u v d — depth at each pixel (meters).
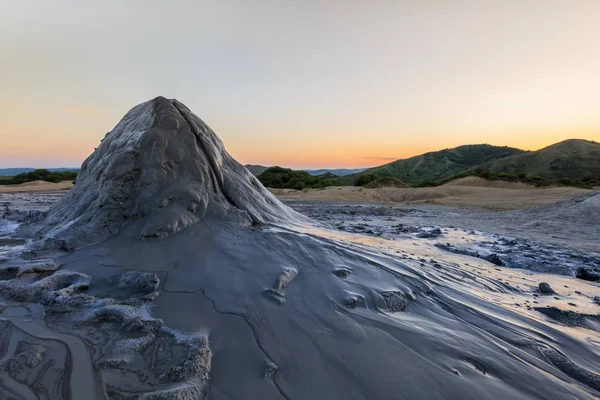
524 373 2.30
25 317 2.75
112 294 3.12
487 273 4.87
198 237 4.12
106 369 2.11
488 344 2.62
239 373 2.13
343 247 4.38
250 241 4.17
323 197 28.08
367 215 14.46
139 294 3.09
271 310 2.84
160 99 5.67
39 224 5.31
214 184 5.08
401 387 2.07
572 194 24.47
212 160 5.28
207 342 2.41
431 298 3.41
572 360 2.54
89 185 5.29
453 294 3.58
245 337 2.50
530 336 2.82
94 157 6.15
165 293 3.08
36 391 1.91
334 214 14.00
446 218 14.26
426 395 2.03
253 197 5.62
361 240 6.03
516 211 15.48
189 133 5.26
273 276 3.37
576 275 5.25
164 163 4.72
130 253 3.76
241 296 3.03
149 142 4.81
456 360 2.38
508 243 7.82
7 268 3.46
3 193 21.50
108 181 4.53
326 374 2.16
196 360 2.18
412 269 4.08
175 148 4.93
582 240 8.59
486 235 9.05
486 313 3.20
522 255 6.39
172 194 4.48
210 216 4.57
